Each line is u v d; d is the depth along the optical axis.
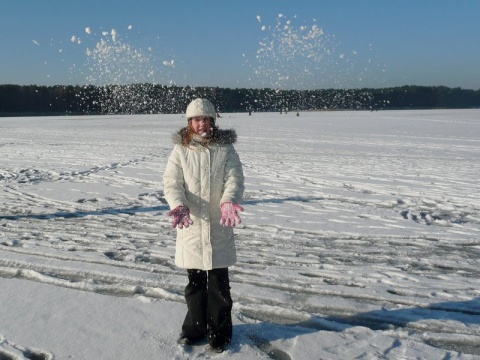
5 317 3.74
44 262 5.10
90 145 20.56
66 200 8.66
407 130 29.86
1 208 8.04
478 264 5.13
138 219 7.26
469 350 3.30
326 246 5.81
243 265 5.07
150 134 27.67
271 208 7.91
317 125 36.84
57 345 3.31
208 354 3.18
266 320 3.78
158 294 4.28
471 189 9.57
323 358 3.13
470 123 37.66
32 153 17.14
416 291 4.34
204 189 3.22
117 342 3.34
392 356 3.16
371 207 8.00
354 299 4.20
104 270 4.85
